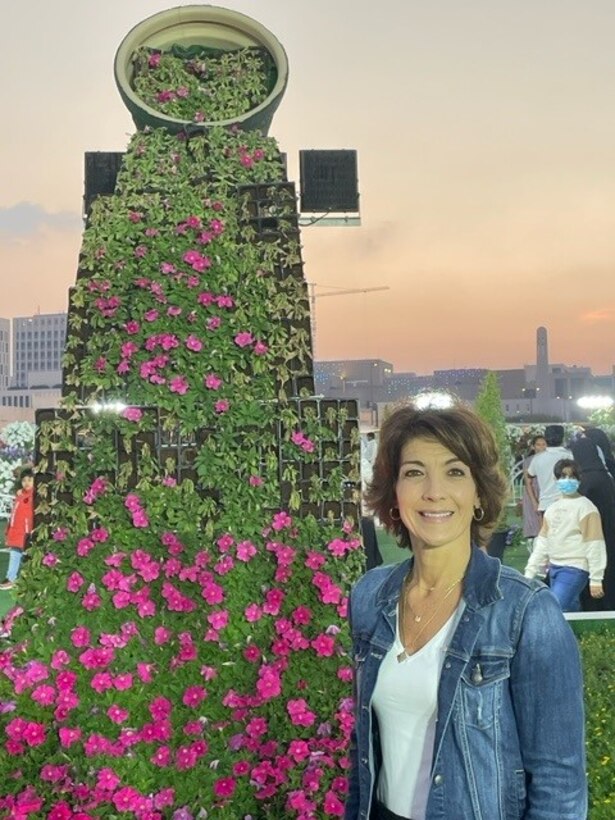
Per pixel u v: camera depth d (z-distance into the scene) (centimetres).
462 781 159
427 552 175
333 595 340
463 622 166
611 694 355
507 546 1045
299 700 326
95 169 467
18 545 824
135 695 315
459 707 161
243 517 360
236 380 379
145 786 304
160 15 453
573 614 467
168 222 403
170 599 328
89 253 396
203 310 386
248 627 340
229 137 437
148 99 448
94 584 330
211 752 319
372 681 177
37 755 303
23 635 329
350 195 493
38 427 359
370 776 175
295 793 310
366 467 820
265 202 418
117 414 364
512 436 1530
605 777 310
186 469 368
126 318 381
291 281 404
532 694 157
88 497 350
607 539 634
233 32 464
